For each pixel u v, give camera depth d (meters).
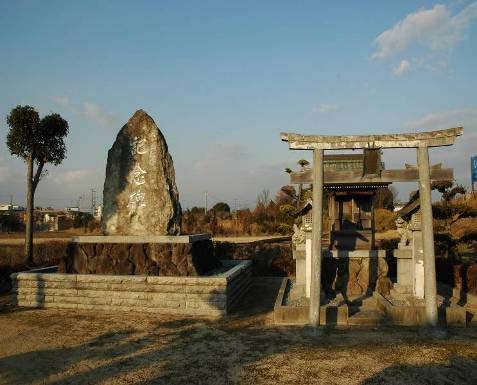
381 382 6.52
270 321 10.80
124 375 6.92
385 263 13.88
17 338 9.21
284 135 9.55
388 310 10.40
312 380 6.61
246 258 22.03
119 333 9.63
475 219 28.47
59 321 10.79
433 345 8.43
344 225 15.57
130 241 13.17
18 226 55.06
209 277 11.70
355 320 10.28
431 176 9.65
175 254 12.80
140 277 11.99
